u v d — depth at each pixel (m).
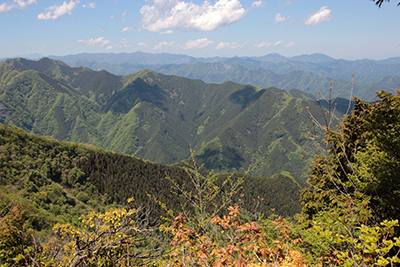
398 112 11.05
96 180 91.25
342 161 10.48
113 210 6.14
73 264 4.20
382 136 10.45
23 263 5.04
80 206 71.44
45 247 5.57
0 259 5.02
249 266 2.95
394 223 2.47
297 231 7.13
